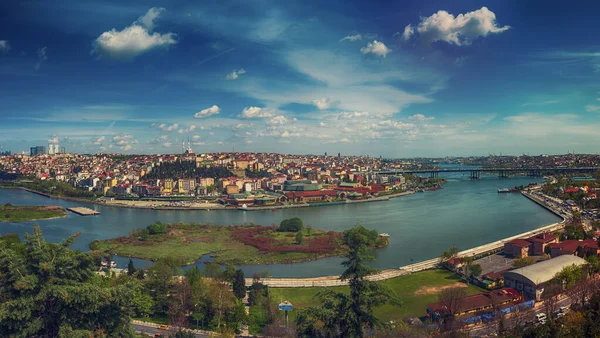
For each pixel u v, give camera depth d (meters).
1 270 78.38
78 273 85.12
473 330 126.00
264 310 147.25
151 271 163.62
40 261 79.31
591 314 108.00
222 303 140.38
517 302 147.75
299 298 164.50
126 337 86.69
